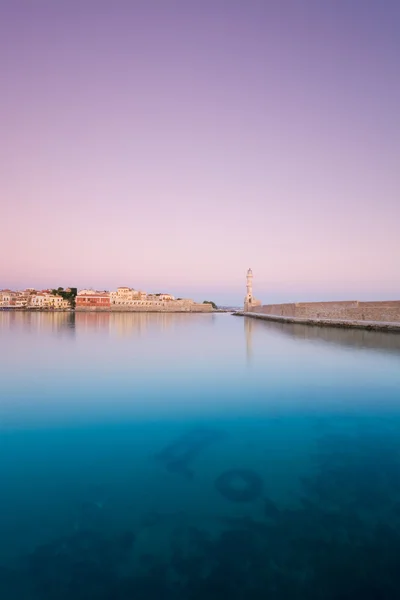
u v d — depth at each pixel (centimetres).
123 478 604
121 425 880
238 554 412
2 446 751
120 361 1842
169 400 1105
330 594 359
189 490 558
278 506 512
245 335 3412
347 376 1437
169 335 3462
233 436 799
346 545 426
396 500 527
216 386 1281
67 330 4028
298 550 417
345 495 542
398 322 3350
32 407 1034
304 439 776
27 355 2066
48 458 686
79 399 1118
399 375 1455
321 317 4853
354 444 746
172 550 420
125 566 396
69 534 450
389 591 362
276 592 360
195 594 359
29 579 379
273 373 1512
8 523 473
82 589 367
